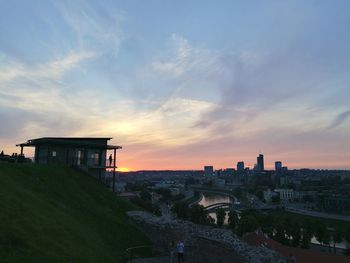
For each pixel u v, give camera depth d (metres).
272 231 123.94
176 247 29.77
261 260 24.70
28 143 52.72
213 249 27.84
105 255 24.06
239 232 111.69
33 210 23.84
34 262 17.52
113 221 33.00
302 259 67.62
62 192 34.81
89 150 54.66
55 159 51.72
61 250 20.03
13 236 18.91
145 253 29.78
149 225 33.59
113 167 56.41
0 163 34.09
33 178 34.03
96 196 38.97
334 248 119.88
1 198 22.91
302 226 127.94
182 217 152.00
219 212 146.75
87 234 25.81
